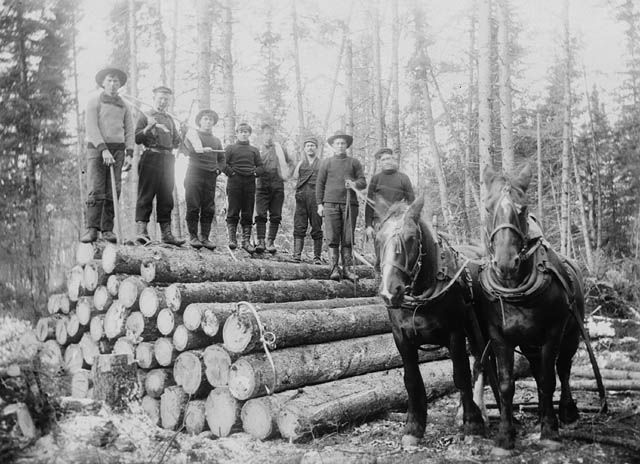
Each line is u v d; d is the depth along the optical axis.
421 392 5.38
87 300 7.08
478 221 19.92
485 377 6.11
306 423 5.34
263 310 6.19
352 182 7.73
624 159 20.28
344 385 6.18
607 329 9.83
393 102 17.84
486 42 12.04
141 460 4.72
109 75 7.22
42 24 7.22
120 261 6.77
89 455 4.48
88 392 6.60
